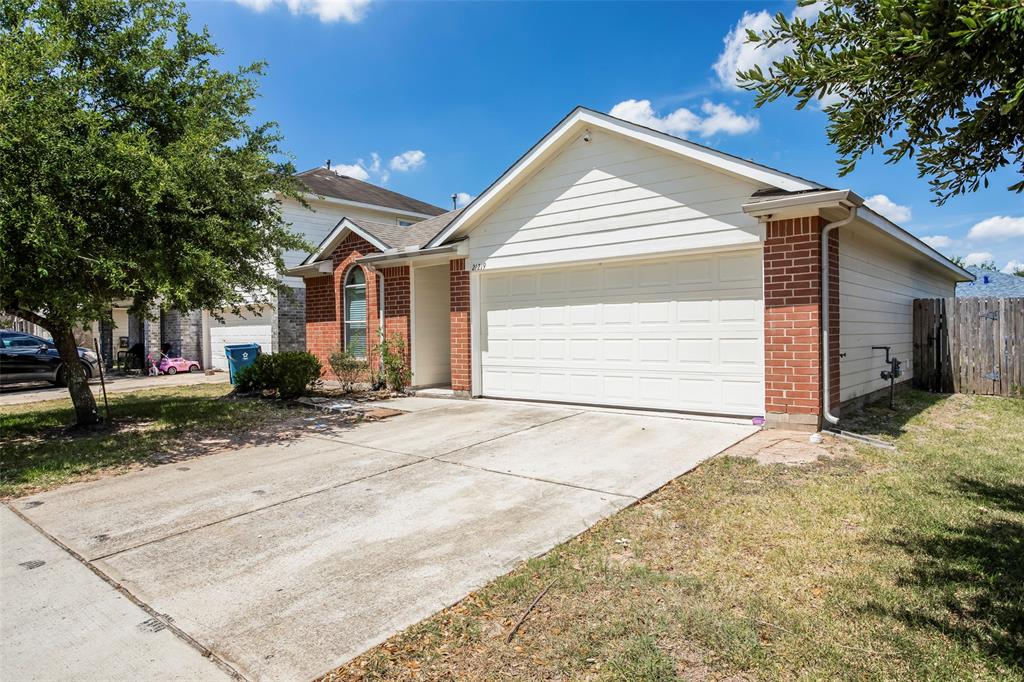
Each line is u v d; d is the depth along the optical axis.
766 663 2.60
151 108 8.09
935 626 2.88
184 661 2.77
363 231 12.88
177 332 20.36
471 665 2.67
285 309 18.08
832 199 6.50
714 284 8.09
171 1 8.30
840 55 2.52
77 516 4.92
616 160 8.80
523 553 3.87
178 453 7.16
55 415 10.27
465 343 10.86
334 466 6.32
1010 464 5.82
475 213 10.30
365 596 3.35
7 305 7.68
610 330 9.13
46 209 6.03
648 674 2.54
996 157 2.98
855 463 5.82
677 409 8.46
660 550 3.87
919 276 13.47
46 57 6.52
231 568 3.79
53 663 2.77
